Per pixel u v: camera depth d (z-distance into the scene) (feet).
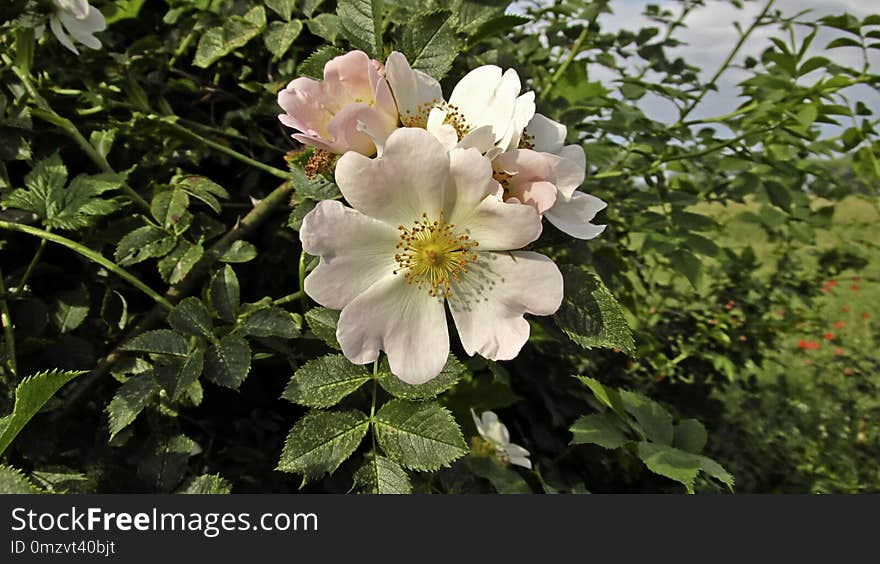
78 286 0.88
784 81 1.06
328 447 0.66
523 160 0.62
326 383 0.68
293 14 0.92
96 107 0.91
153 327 0.81
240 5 0.96
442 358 0.63
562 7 1.27
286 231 0.93
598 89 1.31
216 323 0.78
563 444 1.13
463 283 0.63
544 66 1.26
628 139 1.15
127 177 0.85
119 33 1.05
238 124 0.98
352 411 0.68
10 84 0.85
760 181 1.18
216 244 0.84
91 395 0.82
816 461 1.79
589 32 1.21
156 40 0.97
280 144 0.99
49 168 0.79
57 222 0.77
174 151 0.92
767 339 1.80
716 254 1.09
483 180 0.61
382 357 0.69
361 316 0.62
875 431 1.99
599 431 0.81
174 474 0.71
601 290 0.65
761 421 1.85
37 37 0.86
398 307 0.63
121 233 0.83
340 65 0.66
